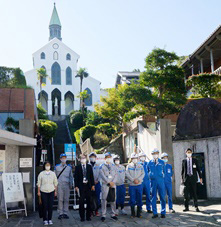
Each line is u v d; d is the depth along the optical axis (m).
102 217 8.53
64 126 44.16
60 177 9.28
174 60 17.88
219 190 10.77
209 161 11.14
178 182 11.79
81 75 56.84
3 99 16.64
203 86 20.06
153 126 18.20
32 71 57.00
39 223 8.42
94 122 35.50
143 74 17.58
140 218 8.70
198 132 11.72
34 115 17.28
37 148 16.14
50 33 81.56
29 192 10.70
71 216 9.53
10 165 10.77
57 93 60.72
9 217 9.39
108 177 8.52
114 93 25.78
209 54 25.44
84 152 22.16
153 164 8.96
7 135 8.49
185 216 8.62
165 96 17.98
